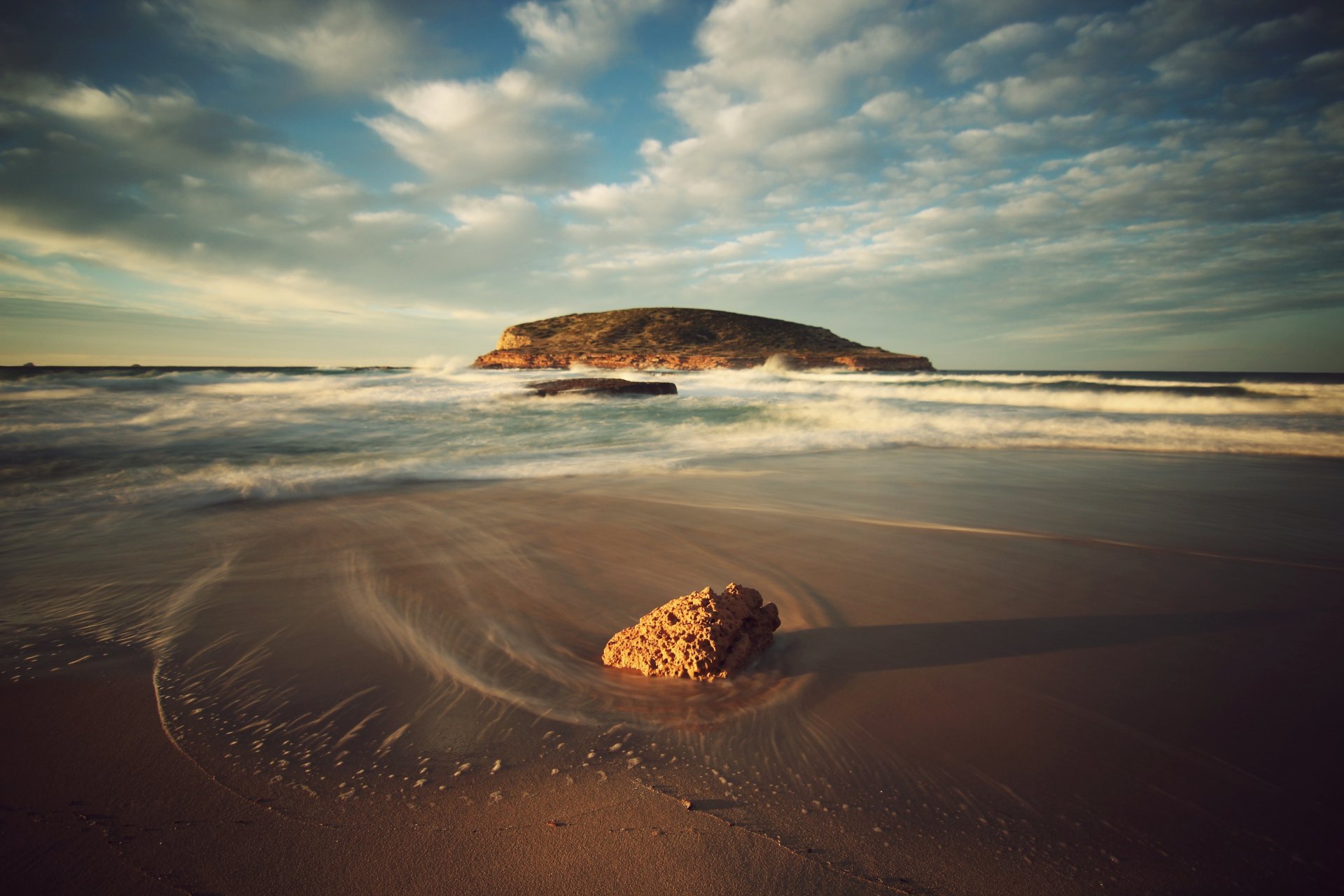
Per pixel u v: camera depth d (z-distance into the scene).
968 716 2.29
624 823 1.72
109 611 3.35
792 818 1.74
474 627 3.16
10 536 4.92
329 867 1.56
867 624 3.18
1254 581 3.80
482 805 1.80
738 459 8.81
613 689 2.53
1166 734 2.16
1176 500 6.16
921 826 1.71
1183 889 1.48
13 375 22.72
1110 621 3.19
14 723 2.22
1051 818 1.74
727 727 2.22
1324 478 7.32
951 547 4.57
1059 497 6.30
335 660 2.77
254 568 4.10
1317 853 1.59
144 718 2.27
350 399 17.25
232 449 9.56
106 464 8.18
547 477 7.52
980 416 14.18
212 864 1.56
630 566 4.17
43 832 1.66
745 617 2.88
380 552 4.48
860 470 7.88
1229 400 17.88
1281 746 2.08
